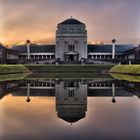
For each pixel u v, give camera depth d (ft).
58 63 587.27
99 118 81.92
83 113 89.51
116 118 81.82
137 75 338.54
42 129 70.23
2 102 113.09
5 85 191.21
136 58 598.34
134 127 71.72
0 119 80.23
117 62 584.81
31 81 230.27
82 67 469.57
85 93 146.92
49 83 210.38
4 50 581.12
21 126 72.95
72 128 71.26
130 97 130.00
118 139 62.23
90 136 64.54
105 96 134.10
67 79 260.42
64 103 111.14
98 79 258.57
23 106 103.24
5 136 64.18
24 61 585.63
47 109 97.19
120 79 256.52
